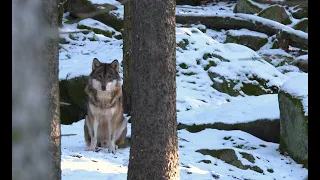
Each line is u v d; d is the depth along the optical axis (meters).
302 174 14.63
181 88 23.62
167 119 9.62
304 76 16.81
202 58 25.91
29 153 3.98
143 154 9.65
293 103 15.73
